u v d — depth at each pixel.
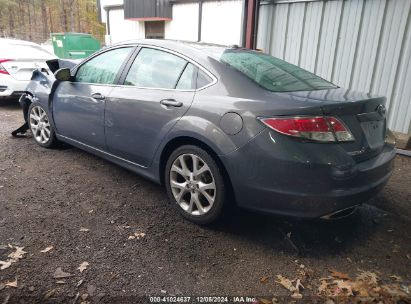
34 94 4.76
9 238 2.65
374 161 2.64
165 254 2.56
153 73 3.29
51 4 41.66
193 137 2.79
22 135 5.50
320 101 2.42
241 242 2.77
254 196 2.55
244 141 2.49
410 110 5.46
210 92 2.80
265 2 6.99
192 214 2.97
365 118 2.60
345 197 2.39
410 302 2.17
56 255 2.48
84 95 3.87
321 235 2.93
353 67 6.00
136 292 2.17
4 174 3.89
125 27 11.34
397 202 3.63
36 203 3.24
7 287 2.14
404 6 5.24
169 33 9.74
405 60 5.38
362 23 5.73
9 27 41.19
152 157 3.22
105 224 2.94
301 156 2.32
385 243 2.84
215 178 2.73
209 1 8.37
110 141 3.64
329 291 2.25
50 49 13.71
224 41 8.26
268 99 2.51
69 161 4.39
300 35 6.60
